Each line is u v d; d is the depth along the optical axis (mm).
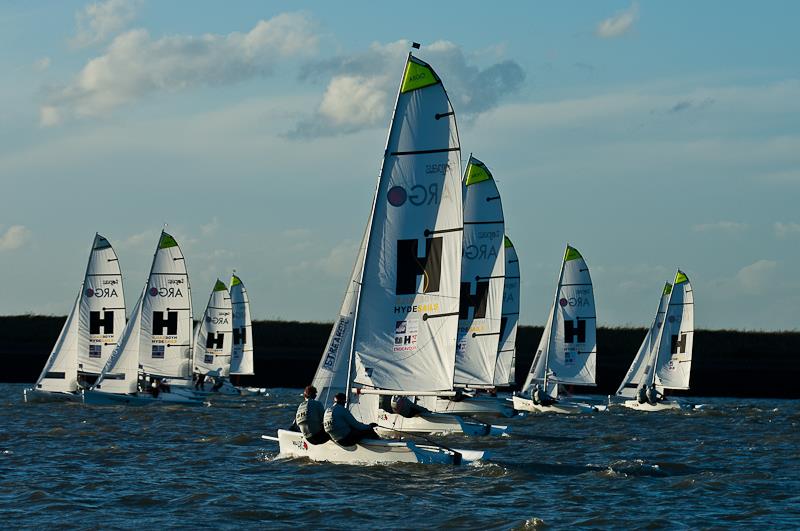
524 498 52562
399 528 45500
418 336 62281
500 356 125250
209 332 169000
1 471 61625
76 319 125375
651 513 49375
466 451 65625
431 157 62125
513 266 125562
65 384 124938
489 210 104125
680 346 153000
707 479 59938
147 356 131625
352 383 62656
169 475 59750
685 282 152375
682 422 112062
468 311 104188
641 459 71250
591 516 48375
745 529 46062
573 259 134125
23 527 45438
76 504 50594
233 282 174875
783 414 129750
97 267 125438
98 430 88875
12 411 110312
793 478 61688
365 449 61562
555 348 134750
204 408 124250
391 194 62250
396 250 62281
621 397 156875
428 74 62094
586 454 74125
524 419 112312
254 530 44875
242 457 68250
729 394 194125
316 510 48781
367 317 62438
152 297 132250
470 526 45938
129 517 47531
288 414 114938
